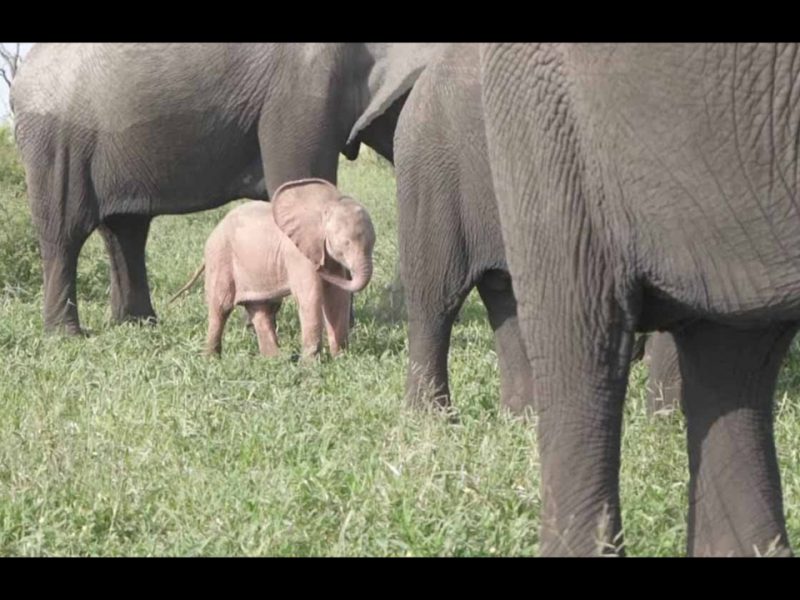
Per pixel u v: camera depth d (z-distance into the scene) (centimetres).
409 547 921
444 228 1358
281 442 1229
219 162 2052
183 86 2012
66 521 1016
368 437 1236
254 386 1482
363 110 1977
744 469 820
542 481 812
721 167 685
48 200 2086
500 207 803
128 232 2123
